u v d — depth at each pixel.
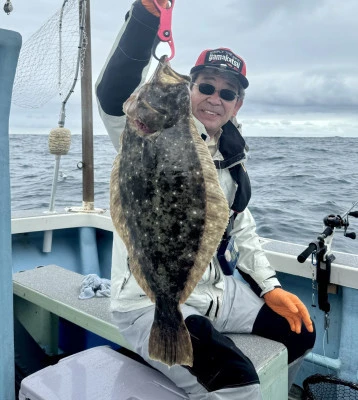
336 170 19.58
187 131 1.25
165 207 1.26
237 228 2.22
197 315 1.70
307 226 8.47
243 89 1.91
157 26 1.30
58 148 3.42
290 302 2.02
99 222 3.55
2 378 1.84
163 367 1.69
